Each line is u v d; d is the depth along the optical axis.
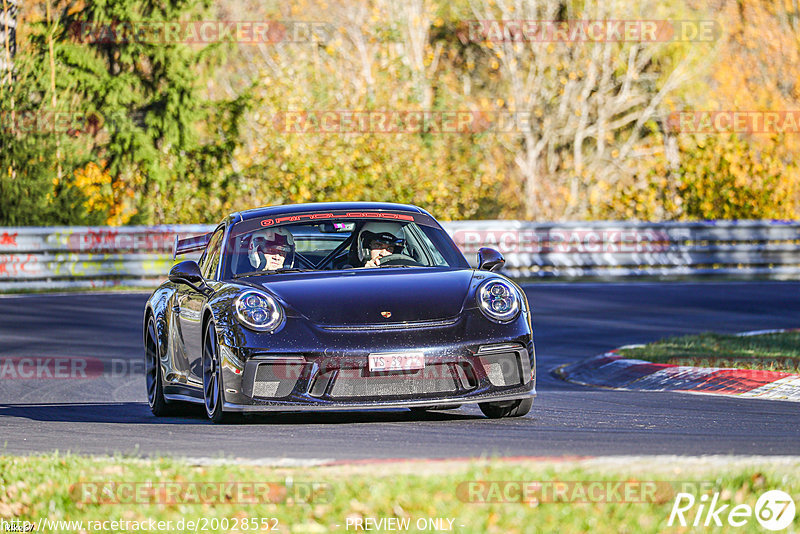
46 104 78.88
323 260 25.05
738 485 14.75
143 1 85.69
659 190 85.06
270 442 20.03
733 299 57.69
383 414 24.47
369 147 78.56
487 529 13.07
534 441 19.66
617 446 18.88
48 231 65.75
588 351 40.19
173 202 82.62
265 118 80.19
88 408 28.20
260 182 80.00
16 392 31.55
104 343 43.03
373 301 22.06
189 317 24.56
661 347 36.56
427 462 16.97
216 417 22.66
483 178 84.25
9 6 82.00
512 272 70.50
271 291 22.48
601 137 100.00
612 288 63.19
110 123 83.69
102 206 76.50
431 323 21.67
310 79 82.62
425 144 82.44
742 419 22.72
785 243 73.75
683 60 99.25
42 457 18.56
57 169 76.69
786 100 100.69
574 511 13.70
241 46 96.88
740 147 82.31
